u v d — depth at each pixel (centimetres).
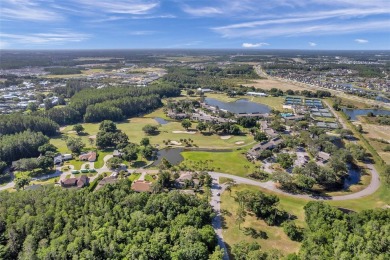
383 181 12575
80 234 7556
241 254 7456
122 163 14312
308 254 7300
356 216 8800
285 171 13300
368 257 6912
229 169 13688
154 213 9031
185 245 7438
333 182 12369
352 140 18100
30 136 15712
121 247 7281
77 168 13825
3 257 7212
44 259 6806
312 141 16138
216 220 9688
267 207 9681
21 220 7969
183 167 13662
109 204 8950
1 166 13125
